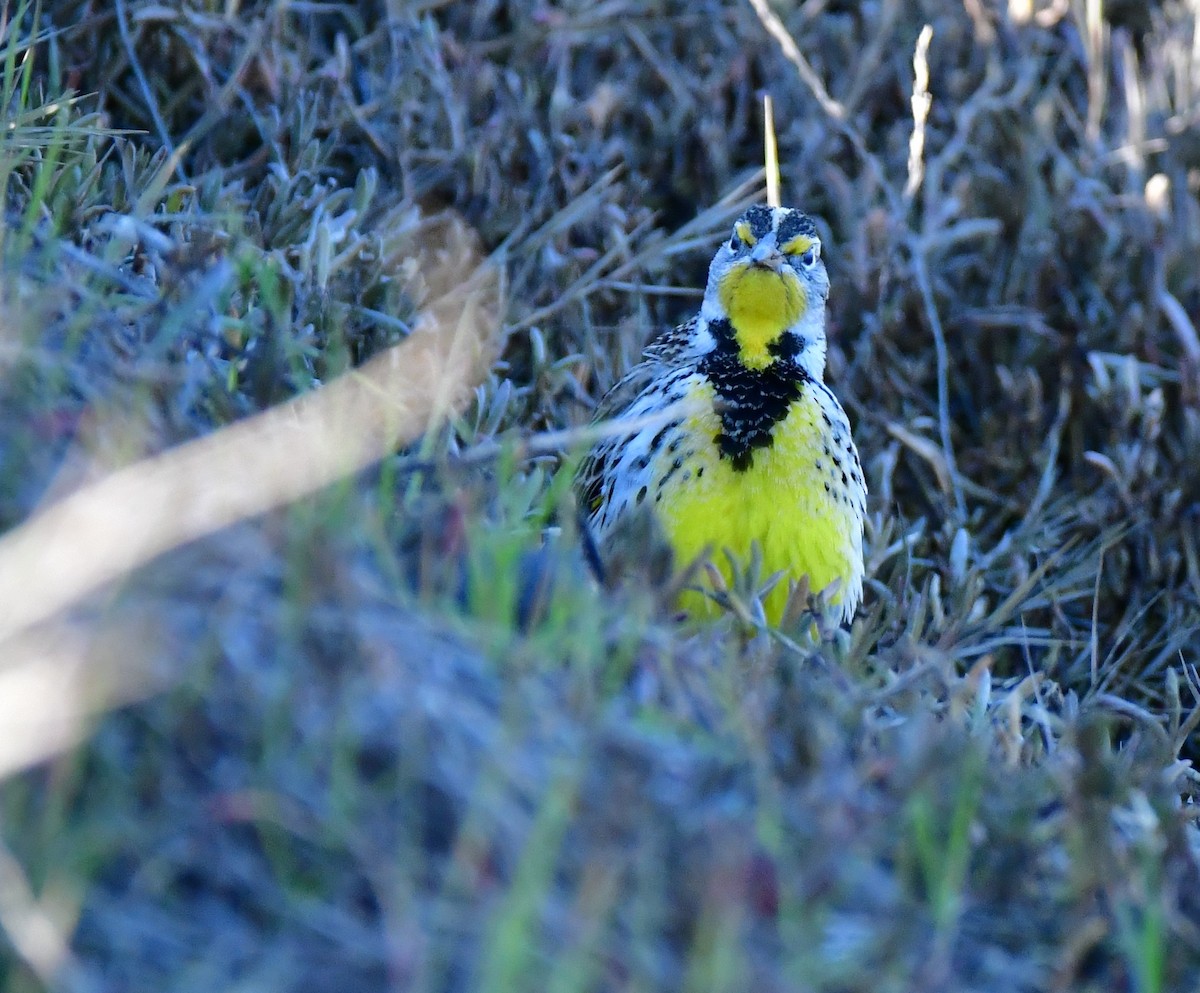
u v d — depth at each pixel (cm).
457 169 878
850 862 401
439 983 349
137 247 624
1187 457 859
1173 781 564
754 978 359
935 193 931
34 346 453
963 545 762
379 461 504
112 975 338
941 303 926
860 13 1034
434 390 681
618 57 981
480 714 404
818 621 578
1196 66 1007
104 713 363
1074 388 900
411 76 892
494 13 974
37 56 821
